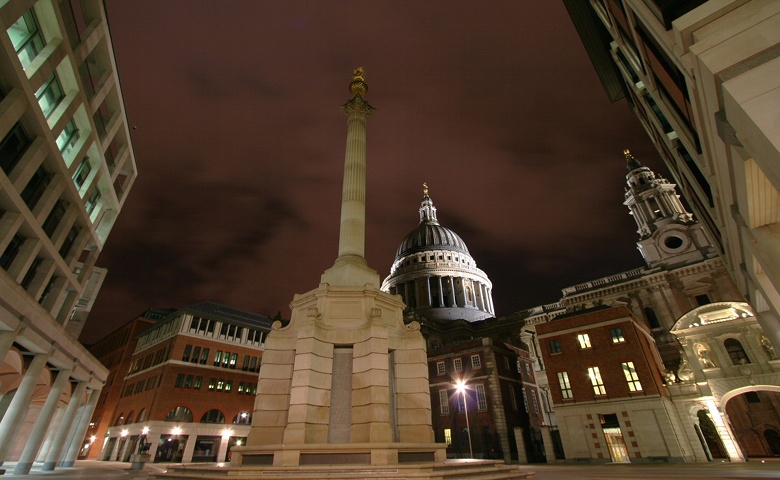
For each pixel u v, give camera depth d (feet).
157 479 44.62
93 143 96.07
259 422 47.85
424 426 48.60
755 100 23.31
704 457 106.01
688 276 175.94
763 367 105.09
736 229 46.88
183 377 175.11
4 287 59.16
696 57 27.30
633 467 91.66
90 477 66.23
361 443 43.01
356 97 78.43
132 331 240.73
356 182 69.00
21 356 76.48
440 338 255.50
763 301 66.54
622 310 124.67
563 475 65.16
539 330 139.74
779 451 127.54
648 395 111.24
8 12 56.75
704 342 116.47
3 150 64.54
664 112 56.75
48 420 83.71
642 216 209.46
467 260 350.64
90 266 112.78
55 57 71.56
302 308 57.47
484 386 151.53
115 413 202.90
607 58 92.84
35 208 74.54
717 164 38.37
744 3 26.53
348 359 51.16
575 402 123.34
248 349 203.31
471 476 39.45
